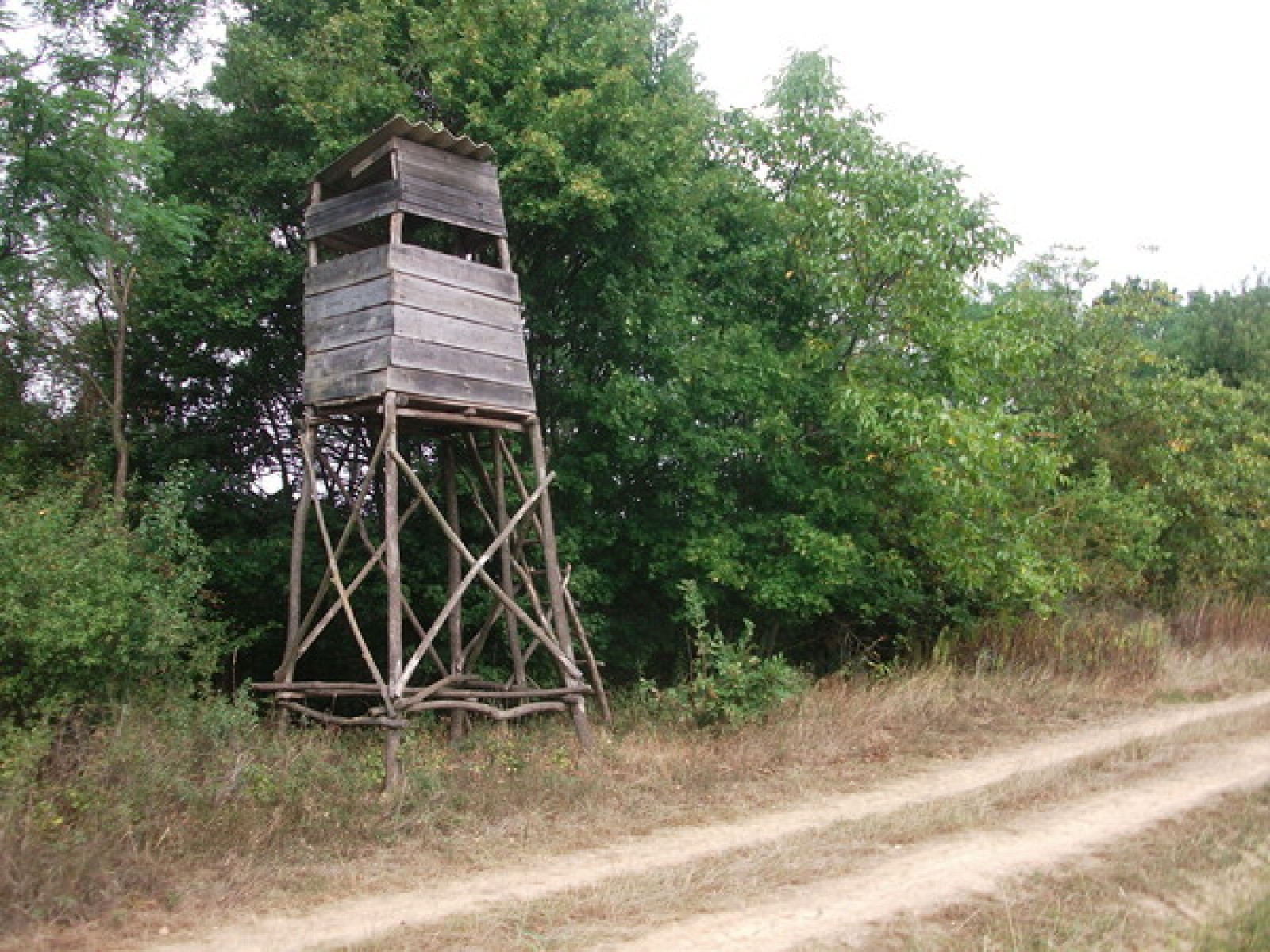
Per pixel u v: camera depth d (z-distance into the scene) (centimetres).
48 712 789
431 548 1312
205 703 960
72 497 991
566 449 1430
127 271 1185
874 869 698
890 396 1445
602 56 1343
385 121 1269
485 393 1052
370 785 849
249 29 1329
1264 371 2877
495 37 1285
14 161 990
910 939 573
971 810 841
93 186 1018
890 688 1348
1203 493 2045
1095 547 1828
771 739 1082
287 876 670
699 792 917
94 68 1097
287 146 1345
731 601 1548
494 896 648
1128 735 1177
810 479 1533
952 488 1396
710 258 1606
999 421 1423
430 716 1138
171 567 1023
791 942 567
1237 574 2119
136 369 1339
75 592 851
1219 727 1170
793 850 743
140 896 620
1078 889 655
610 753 1027
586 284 1370
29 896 589
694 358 1368
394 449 966
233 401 1421
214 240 1280
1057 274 2117
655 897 639
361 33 1291
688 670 1510
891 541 1590
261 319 1331
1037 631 1612
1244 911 606
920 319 1479
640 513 1491
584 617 1384
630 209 1299
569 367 1410
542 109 1270
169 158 1102
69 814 704
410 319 1002
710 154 1667
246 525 1348
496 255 1362
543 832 791
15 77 973
